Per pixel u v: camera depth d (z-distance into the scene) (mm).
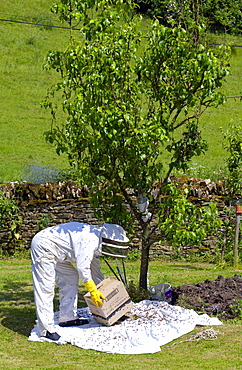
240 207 13562
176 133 22109
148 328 7391
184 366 6125
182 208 7785
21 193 15289
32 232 15219
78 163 8547
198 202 14562
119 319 7930
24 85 38000
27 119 32281
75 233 7406
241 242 14578
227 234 14586
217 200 14633
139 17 8422
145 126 7988
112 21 8062
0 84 37625
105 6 8109
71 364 6293
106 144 8031
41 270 7281
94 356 6641
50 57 8445
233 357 6469
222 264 13734
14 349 6973
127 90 8477
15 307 9203
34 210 15195
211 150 28312
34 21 50750
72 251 7406
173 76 8469
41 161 24844
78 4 8070
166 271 12734
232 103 37438
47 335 7320
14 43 45094
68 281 7789
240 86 40656
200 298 8883
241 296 8906
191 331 7516
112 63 7832
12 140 28234
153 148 8008
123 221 8711
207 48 8203
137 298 8812
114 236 7430
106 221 8742
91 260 7297
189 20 8445
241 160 14375
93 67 7977
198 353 6656
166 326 7477
